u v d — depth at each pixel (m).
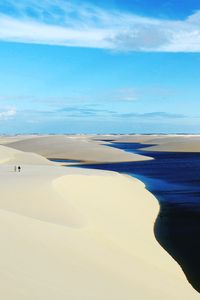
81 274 13.20
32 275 11.54
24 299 9.78
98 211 27.73
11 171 51.25
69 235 17.47
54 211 23.56
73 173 47.69
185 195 43.97
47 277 11.77
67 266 13.54
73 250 15.64
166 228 28.55
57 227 18.00
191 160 101.25
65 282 11.91
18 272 11.40
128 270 16.06
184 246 24.06
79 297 11.19
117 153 111.31
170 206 37.22
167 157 114.38
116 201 33.50
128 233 23.91
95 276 13.55
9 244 13.66
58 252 14.72
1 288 9.96
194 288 17.19
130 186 44.12
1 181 35.31
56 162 92.88
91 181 39.00
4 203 25.17
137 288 14.00
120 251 18.78
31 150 128.88
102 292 12.21
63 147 127.50
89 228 20.47
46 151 123.25
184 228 28.62
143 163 92.69
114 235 21.56
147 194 42.34
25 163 80.56
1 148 95.38
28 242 14.58
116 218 27.44
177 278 17.78
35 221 17.77
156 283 15.66
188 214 33.56
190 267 20.14
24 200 26.06
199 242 24.97
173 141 184.50
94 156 107.62
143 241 23.27
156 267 18.48
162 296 14.11
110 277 14.10
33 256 13.23
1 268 11.29
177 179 60.09
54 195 27.98
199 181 57.19
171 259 20.95
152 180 58.91
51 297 10.47
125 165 88.38
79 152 115.19
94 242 18.27
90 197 32.03
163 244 24.39
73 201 28.03
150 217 31.69
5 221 16.38
